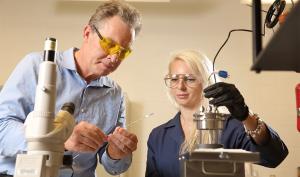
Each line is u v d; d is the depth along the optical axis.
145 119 2.98
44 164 0.90
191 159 0.99
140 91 3.03
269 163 1.45
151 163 1.91
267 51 0.74
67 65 1.75
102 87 1.86
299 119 1.57
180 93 1.90
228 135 1.68
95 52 1.63
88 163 1.74
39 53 1.70
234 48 3.05
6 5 3.23
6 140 1.24
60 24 3.19
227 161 1.00
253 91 2.97
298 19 0.61
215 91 1.18
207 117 1.12
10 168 1.51
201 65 1.90
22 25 3.20
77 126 1.25
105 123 1.83
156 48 3.10
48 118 0.94
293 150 2.86
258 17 0.88
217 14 3.13
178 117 1.97
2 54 3.15
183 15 3.15
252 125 1.36
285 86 2.97
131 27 1.62
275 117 2.93
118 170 1.70
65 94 1.71
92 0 3.12
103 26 1.61
